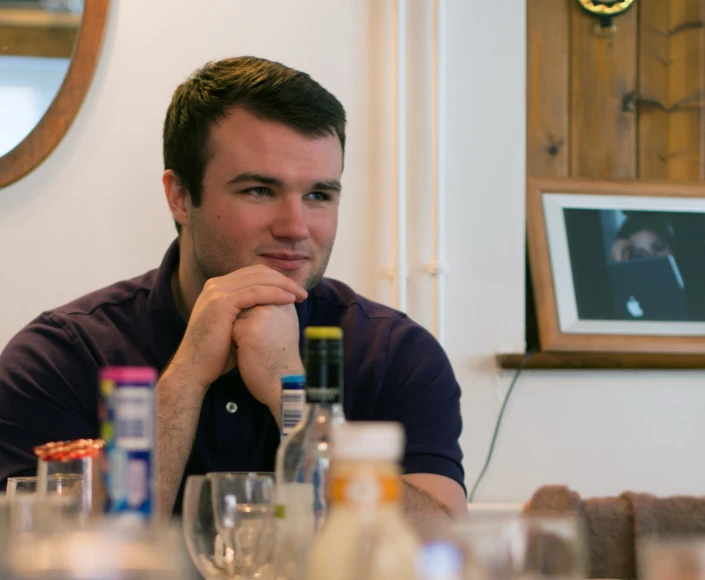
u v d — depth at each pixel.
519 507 2.28
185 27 2.30
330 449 0.86
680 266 2.49
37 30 2.24
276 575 0.87
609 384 2.44
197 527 0.94
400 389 1.76
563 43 2.51
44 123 2.23
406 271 2.36
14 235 2.23
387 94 2.38
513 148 2.44
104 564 0.52
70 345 1.71
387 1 2.38
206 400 1.62
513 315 2.41
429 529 0.54
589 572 1.73
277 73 1.68
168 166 1.82
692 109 2.55
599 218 2.47
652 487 2.44
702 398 2.48
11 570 0.52
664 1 2.55
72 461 1.03
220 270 1.72
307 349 0.88
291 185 1.67
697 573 0.55
